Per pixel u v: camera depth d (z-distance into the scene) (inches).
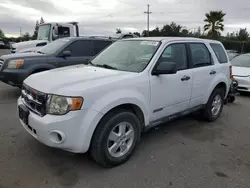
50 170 114.2
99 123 109.3
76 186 103.2
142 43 150.7
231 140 158.2
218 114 199.0
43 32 444.5
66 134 101.3
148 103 129.9
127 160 125.1
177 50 152.0
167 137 158.9
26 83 125.9
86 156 128.0
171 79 141.2
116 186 104.2
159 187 104.6
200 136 162.9
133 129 123.2
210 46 184.7
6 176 107.8
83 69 138.2
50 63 246.2
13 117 183.2
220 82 189.2
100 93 107.1
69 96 101.0
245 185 108.0
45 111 105.0
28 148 134.2
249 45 1299.2
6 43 1653.5
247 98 294.7
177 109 153.5
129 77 121.4
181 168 120.3
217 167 122.6
